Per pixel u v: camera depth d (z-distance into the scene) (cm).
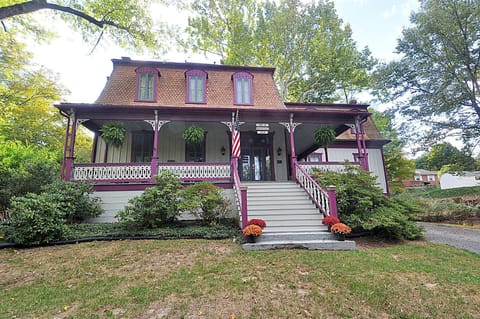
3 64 1579
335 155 1523
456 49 1627
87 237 686
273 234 663
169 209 765
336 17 1902
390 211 760
